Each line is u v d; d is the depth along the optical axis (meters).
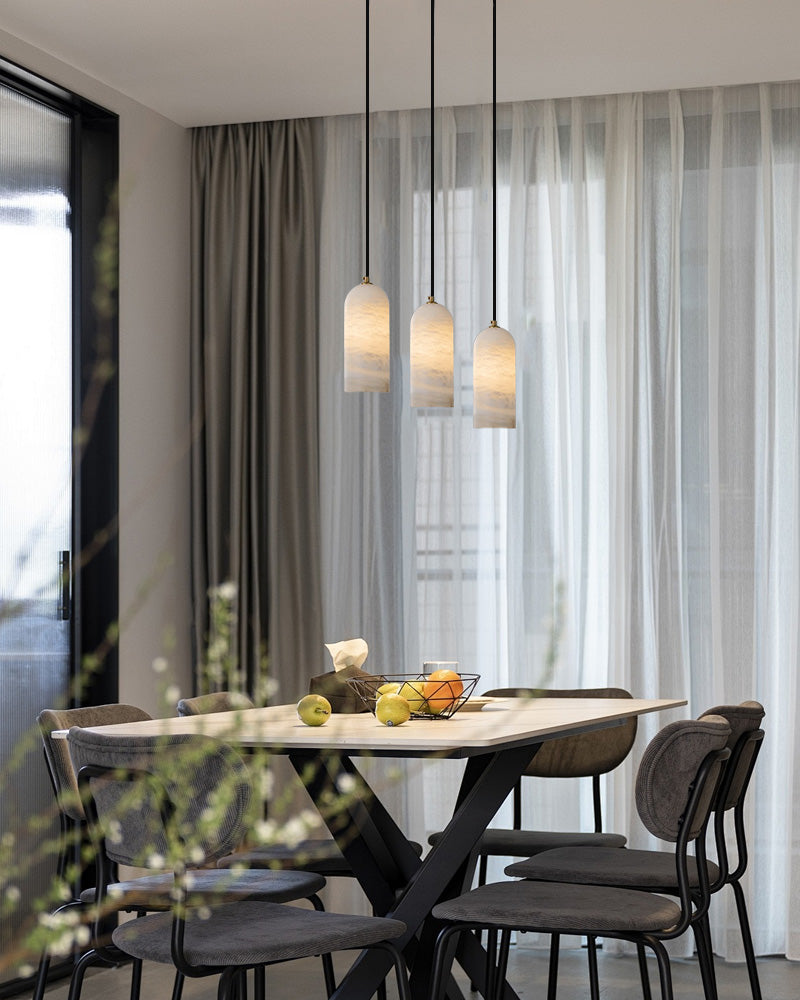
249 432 5.01
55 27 4.15
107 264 1.02
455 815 2.75
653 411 4.63
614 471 4.68
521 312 4.79
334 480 4.96
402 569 4.87
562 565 4.68
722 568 4.55
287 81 4.64
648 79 4.61
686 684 4.57
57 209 4.45
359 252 5.01
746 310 4.61
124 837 2.21
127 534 4.68
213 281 5.07
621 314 4.72
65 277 4.48
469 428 4.84
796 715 4.41
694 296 4.68
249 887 2.75
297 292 5.02
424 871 2.72
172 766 1.34
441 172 4.93
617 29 4.17
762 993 3.97
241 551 4.95
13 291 4.18
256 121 5.07
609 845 3.57
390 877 2.90
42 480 4.31
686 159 4.72
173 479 5.01
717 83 4.64
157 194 4.94
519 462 4.75
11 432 4.14
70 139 4.55
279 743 2.38
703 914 2.76
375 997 3.72
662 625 4.57
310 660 4.90
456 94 4.79
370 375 3.24
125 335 4.71
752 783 4.47
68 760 2.87
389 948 2.33
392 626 4.86
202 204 5.14
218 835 2.06
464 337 4.86
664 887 2.96
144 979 4.16
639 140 4.73
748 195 4.65
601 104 4.83
